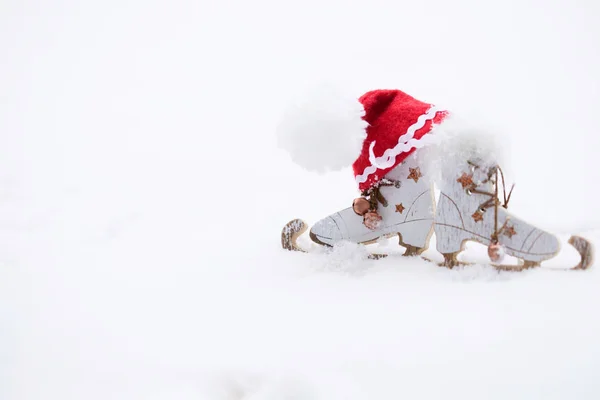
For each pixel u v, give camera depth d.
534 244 1.35
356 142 1.36
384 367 1.00
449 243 1.42
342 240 1.55
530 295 1.22
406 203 1.50
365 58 6.59
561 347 1.02
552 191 2.13
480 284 1.31
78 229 1.89
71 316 1.24
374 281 1.37
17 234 1.84
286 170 2.76
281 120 1.38
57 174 2.68
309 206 2.14
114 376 1.02
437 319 1.14
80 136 3.74
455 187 1.40
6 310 1.27
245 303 1.27
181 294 1.34
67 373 1.03
